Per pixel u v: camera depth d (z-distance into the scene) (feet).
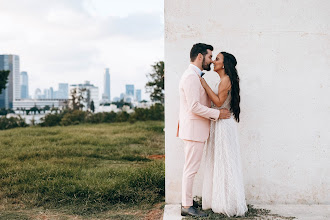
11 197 14.78
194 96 11.05
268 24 13.35
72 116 76.02
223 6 13.37
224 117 11.61
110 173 18.89
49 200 14.38
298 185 13.47
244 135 13.52
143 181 15.62
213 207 11.75
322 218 11.69
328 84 13.39
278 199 13.51
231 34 13.37
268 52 13.38
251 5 13.34
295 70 13.39
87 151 28.84
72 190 14.78
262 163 13.51
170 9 13.42
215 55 13.42
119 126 59.67
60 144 33.83
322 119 13.43
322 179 13.44
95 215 12.69
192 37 13.39
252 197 13.55
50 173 18.31
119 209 13.35
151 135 42.91
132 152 29.17
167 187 13.62
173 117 13.51
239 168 11.80
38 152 27.02
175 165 13.57
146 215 12.64
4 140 35.47
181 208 11.94
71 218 12.37
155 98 80.43
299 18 13.33
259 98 13.46
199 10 13.37
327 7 13.32
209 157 12.05
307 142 13.46
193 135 11.41
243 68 13.42
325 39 13.35
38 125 73.31
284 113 13.46
